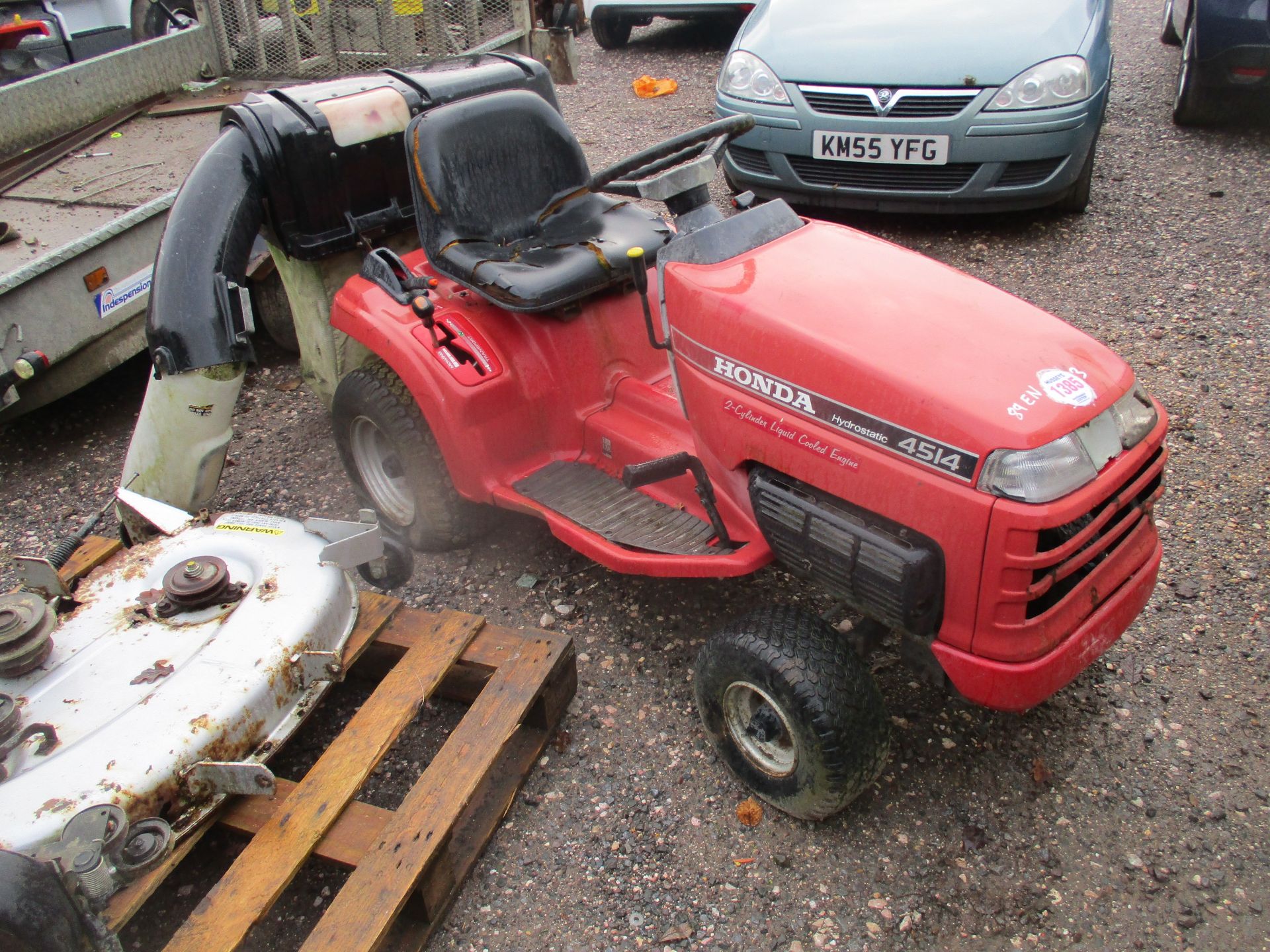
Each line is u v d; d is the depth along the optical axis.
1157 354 4.00
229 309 2.89
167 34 5.84
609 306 2.88
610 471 2.84
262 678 2.12
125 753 1.95
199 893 2.27
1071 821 2.29
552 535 3.35
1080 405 1.85
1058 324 2.08
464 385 2.73
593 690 2.72
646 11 8.75
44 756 1.95
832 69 4.94
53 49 5.98
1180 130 6.31
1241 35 5.69
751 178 5.36
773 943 2.06
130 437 4.12
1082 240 4.98
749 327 2.14
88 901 1.77
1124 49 8.07
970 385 1.86
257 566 2.40
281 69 5.67
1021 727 2.53
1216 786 2.35
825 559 2.06
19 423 4.24
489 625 2.57
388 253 3.02
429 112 2.80
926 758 2.46
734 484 2.32
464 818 2.30
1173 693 2.60
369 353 3.35
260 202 3.08
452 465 2.87
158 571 2.42
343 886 2.12
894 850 2.24
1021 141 4.68
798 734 2.07
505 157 2.90
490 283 2.62
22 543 3.49
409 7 5.08
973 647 1.92
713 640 2.24
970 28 4.91
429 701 2.72
